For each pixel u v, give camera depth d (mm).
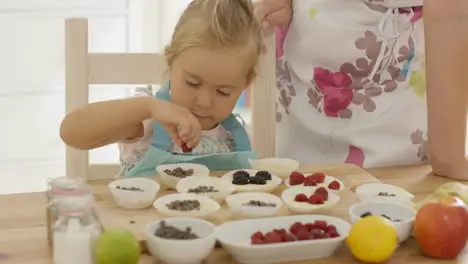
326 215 1096
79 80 1432
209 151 1430
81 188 975
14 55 2576
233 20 1284
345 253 1018
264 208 1093
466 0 1295
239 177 1244
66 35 1419
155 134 1400
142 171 1345
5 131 2625
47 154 2695
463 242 1011
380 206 1104
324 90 1521
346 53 1483
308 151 1563
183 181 1213
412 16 1490
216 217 1104
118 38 2703
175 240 938
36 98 2639
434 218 1001
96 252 920
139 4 2703
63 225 945
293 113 1568
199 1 1325
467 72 1325
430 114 1388
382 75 1506
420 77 1507
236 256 975
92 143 1309
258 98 1531
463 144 1361
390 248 973
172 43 1315
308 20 1504
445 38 1327
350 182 1302
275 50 1538
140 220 1070
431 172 1438
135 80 1464
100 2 2646
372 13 1474
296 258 989
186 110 1255
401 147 1487
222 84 1297
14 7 2537
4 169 2650
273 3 1535
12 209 1168
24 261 973
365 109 1504
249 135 1588
